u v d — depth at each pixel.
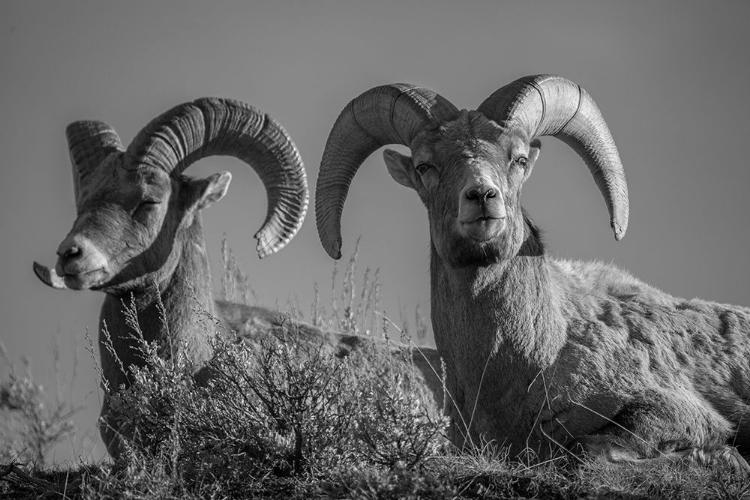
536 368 33.34
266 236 40.25
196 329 38.19
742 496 28.80
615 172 36.41
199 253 39.22
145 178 38.22
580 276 37.09
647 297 36.62
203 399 31.80
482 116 33.78
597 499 28.27
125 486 28.17
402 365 41.19
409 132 34.59
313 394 31.56
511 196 32.69
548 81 34.78
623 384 33.50
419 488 27.28
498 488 29.14
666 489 29.19
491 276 33.03
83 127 40.84
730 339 35.75
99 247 37.00
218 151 40.28
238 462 29.78
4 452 40.34
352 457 30.61
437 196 32.91
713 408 34.09
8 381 43.44
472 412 33.88
